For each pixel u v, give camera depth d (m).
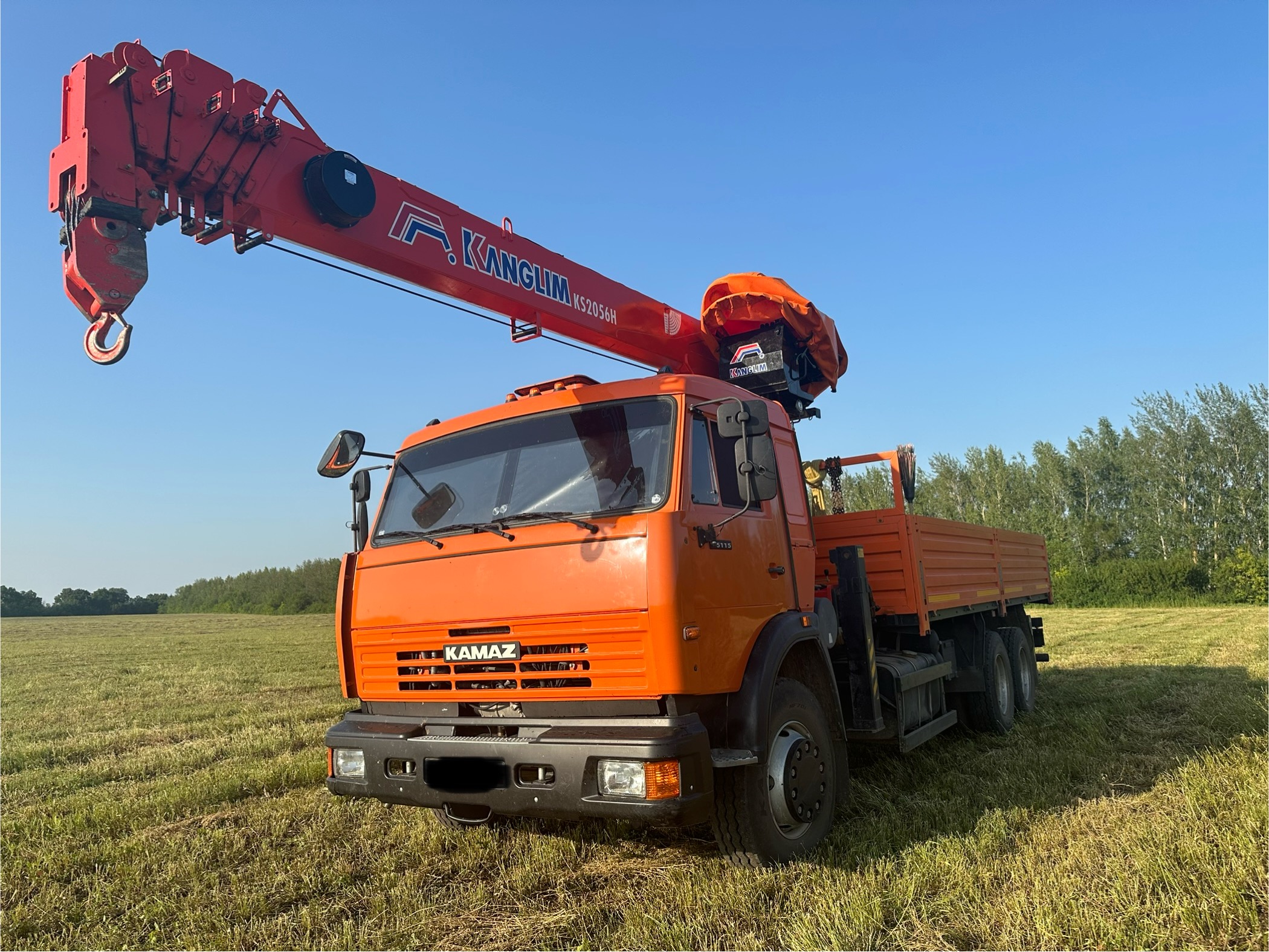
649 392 4.27
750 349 7.50
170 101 4.19
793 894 3.81
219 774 7.10
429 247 5.40
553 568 3.98
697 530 3.94
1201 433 42.94
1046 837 4.38
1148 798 5.00
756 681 4.09
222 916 4.07
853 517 6.68
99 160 3.93
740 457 4.06
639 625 3.71
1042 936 3.17
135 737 10.03
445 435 4.97
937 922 3.46
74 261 3.88
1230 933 3.11
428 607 4.38
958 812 4.88
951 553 7.38
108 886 4.53
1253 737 6.27
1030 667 8.88
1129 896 3.46
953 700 7.59
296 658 23.27
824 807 4.60
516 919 3.83
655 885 4.14
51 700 14.46
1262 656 12.53
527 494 4.34
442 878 4.47
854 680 5.52
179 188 4.33
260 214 4.57
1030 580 10.15
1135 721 7.50
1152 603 37.34
